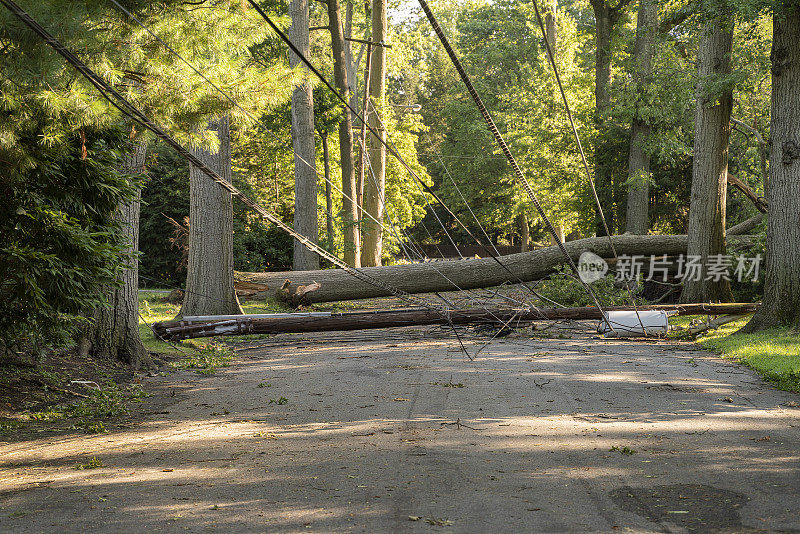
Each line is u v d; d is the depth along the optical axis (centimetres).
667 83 2664
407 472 586
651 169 3047
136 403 955
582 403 888
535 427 752
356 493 530
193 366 1292
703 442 677
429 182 5069
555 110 3741
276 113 3319
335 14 3222
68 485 566
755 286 2227
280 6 2933
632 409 847
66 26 618
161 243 3503
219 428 789
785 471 575
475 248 6844
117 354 1237
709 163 2019
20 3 596
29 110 643
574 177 3331
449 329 1781
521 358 1336
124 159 972
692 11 1582
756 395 933
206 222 1848
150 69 722
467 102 5303
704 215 2027
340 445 691
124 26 698
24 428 797
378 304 2506
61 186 820
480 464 608
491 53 4862
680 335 1655
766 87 2767
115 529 457
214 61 788
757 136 2400
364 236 3578
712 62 1941
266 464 623
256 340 1752
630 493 521
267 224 3456
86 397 969
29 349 1122
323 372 1207
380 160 3572
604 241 2461
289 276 2470
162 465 628
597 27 3184
